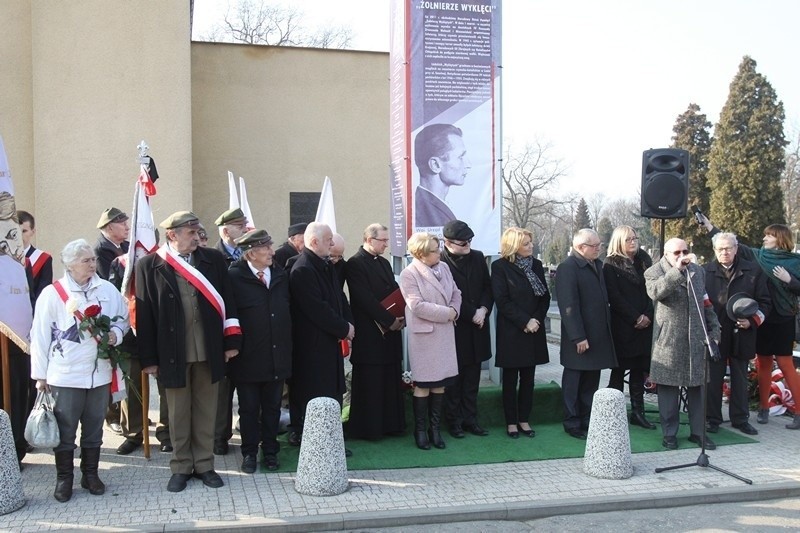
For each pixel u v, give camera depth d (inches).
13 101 395.2
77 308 199.6
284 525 184.5
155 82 399.2
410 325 249.8
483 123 307.0
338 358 242.1
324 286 238.1
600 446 226.7
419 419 254.5
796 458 248.5
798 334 312.2
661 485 219.8
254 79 488.4
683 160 288.8
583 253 268.5
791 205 1723.7
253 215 490.6
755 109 1408.7
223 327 214.7
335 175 502.6
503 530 190.7
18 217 238.1
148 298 208.2
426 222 303.3
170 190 402.0
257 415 228.8
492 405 283.4
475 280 267.9
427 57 300.4
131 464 235.5
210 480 213.5
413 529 189.9
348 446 255.9
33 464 234.7
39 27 385.4
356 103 504.1
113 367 207.0
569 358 268.1
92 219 391.9
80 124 390.3
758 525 194.4
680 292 255.1
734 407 285.0
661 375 255.9
